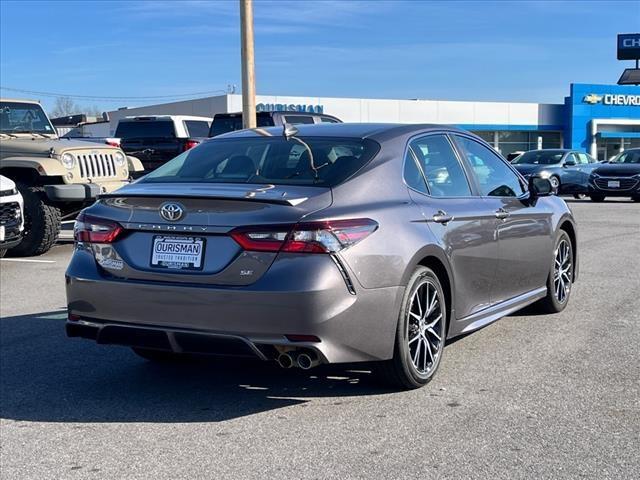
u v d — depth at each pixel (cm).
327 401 480
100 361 586
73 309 476
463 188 564
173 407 477
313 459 390
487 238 561
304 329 415
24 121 1311
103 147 1268
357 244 433
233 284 425
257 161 505
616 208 2002
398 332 463
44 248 1169
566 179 2380
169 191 455
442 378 520
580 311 725
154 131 1823
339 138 519
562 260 717
